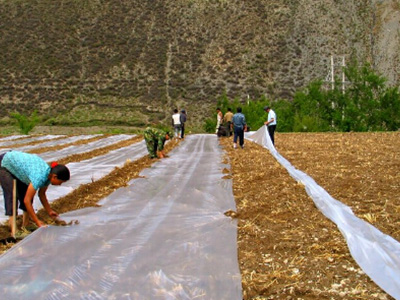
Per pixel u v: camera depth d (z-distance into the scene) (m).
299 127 37.31
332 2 80.12
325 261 5.45
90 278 4.86
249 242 6.16
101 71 67.12
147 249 5.77
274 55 70.62
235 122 18.05
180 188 9.93
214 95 62.78
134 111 59.12
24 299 4.38
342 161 13.40
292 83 65.12
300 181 9.83
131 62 69.06
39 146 22.09
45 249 5.72
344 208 7.49
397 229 6.49
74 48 71.12
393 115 38.00
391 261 5.06
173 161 14.71
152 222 7.09
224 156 15.83
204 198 8.85
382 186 9.36
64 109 59.31
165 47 72.44
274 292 4.68
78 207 8.29
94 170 12.64
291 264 5.39
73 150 19.67
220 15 78.38
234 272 5.07
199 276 4.93
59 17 76.88
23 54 69.38
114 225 6.88
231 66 68.44
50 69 66.75
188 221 7.14
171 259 5.43
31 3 79.56
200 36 74.62
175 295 4.47
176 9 79.62
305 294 4.63
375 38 73.19
